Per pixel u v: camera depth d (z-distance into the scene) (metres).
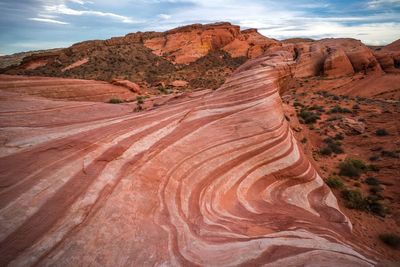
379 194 15.92
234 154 10.84
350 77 67.25
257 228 7.15
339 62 70.25
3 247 4.11
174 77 82.06
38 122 9.44
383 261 6.62
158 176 7.71
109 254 4.73
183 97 17.69
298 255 5.56
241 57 111.75
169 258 5.01
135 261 4.75
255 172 11.04
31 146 6.96
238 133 11.77
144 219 5.98
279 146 12.59
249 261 5.12
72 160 6.78
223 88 14.81
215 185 9.19
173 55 106.38
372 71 69.75
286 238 6.43
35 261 4.11
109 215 5.59
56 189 5.61
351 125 27.47
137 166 7.59
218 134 11.23
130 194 6.50
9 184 5.30
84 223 5.13
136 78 74.50
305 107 39.16
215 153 10.29
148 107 17.25
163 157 8.59
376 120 29.89
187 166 8.94
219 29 121.69
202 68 98.12
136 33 124.75
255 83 14.88
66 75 74.69
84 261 4.43
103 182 6.41
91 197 5.79
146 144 8.76
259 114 13.06
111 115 12.77
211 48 114.56
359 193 15.16
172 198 7.35
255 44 120.12
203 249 5.55
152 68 90.69
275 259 5.26
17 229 4.45
